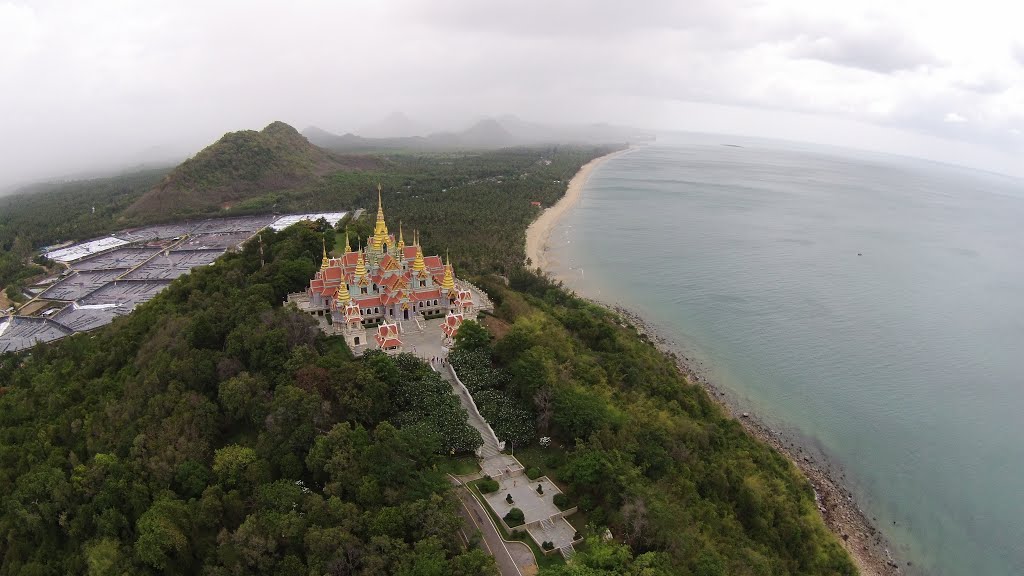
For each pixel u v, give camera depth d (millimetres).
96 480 114312
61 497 113188
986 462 172375
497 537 102750
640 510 102500
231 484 110000
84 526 110000
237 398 126312
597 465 112438
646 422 145750
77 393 150625
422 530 94875
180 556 99500
